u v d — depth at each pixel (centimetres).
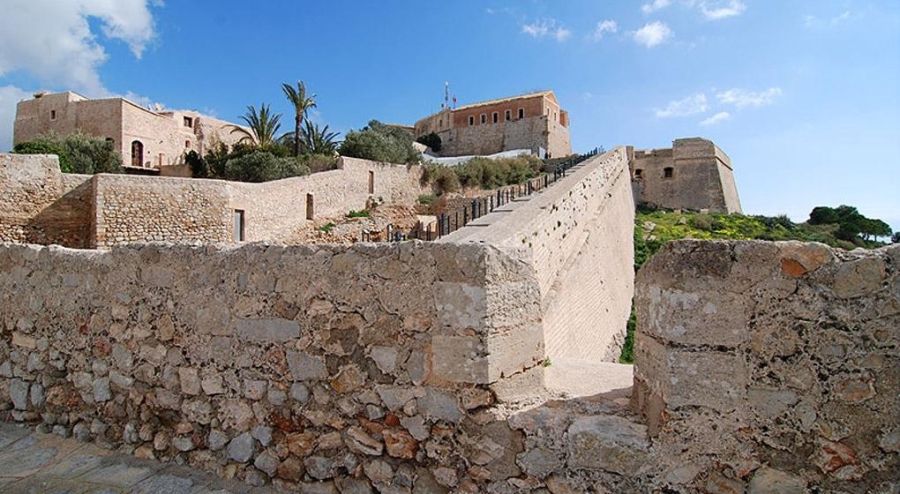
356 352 340
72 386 448
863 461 242
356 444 336
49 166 1777
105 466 392
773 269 260
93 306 439
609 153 2364
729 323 263
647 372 290
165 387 402
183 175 3416
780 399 255
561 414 301
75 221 1823
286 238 2311
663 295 278
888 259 244
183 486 361
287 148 3500
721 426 262
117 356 425
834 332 249
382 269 335
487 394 305
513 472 297
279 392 361
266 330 367
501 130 5884
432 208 3025
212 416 383
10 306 486
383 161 3052
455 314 312
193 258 398
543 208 918
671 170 4606
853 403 245
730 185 4844
